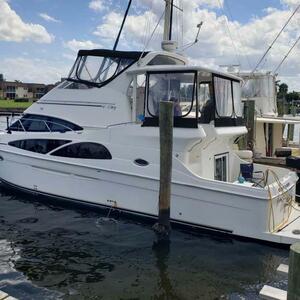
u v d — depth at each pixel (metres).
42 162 10.02
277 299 5.08
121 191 8.98
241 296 5.86
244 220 7.75
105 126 9.55
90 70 10.01
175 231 8.38
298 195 9.41
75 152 9.52
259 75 16.80
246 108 13.23
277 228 7.90
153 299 5.74
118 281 6.27
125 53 9.55
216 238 8.03
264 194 7.53
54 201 10.01
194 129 8.12
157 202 8.55
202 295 5.88
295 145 17.36
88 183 9.40
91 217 9.19
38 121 10.64
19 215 9.30
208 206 8.06
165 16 10.49
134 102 9.27
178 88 8.38
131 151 8.77
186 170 8.20
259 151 14.09
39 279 6.29
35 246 7.59
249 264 6.92
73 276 6.41
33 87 88.44
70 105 10.14
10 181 10.80
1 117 23.42
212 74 8.52
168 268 6.74
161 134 7.76
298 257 3.97
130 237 8.07
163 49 10.31
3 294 4.92
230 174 9.94
